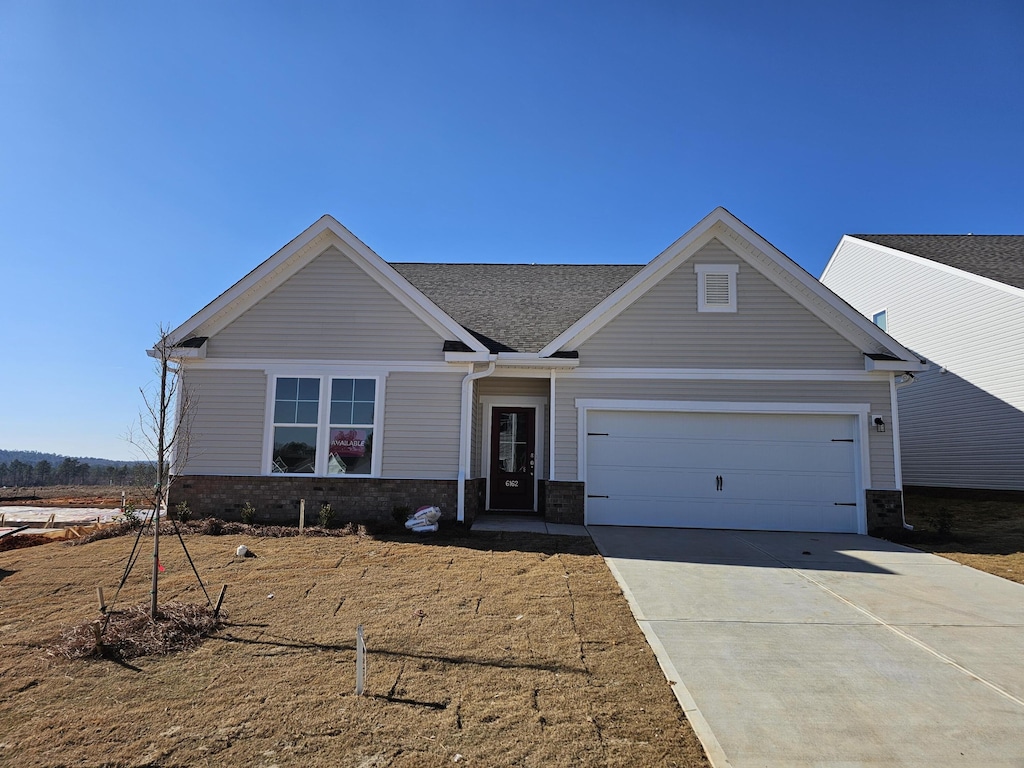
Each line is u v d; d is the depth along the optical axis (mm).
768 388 12516
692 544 10461
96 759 3852
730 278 12766
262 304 12289
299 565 8414
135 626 5934
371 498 11891
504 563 8648
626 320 12750
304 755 3900
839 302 12414
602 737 4156
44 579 7727
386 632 5973
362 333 12227
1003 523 13344
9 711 4461
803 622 6543
